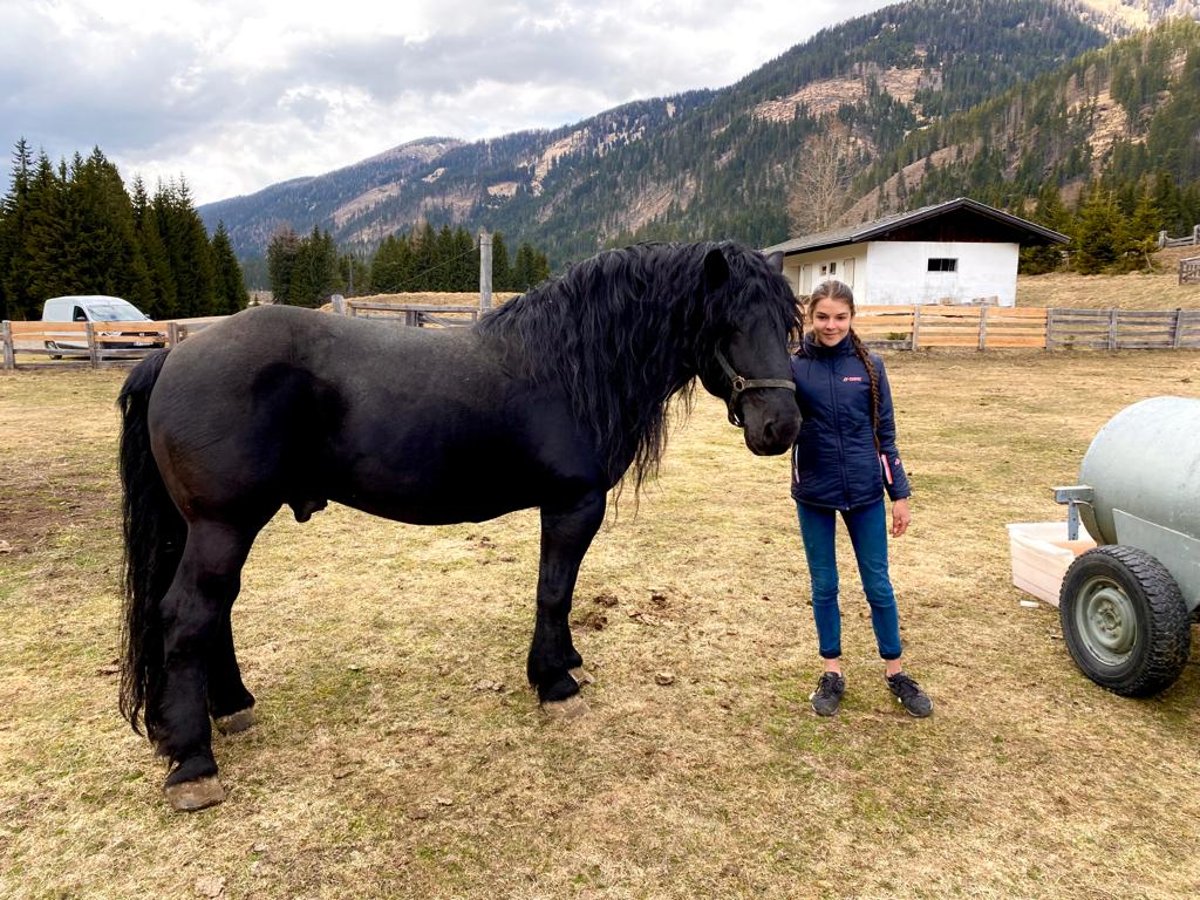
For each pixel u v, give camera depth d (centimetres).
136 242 3003
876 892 201
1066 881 206
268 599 402
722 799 240
